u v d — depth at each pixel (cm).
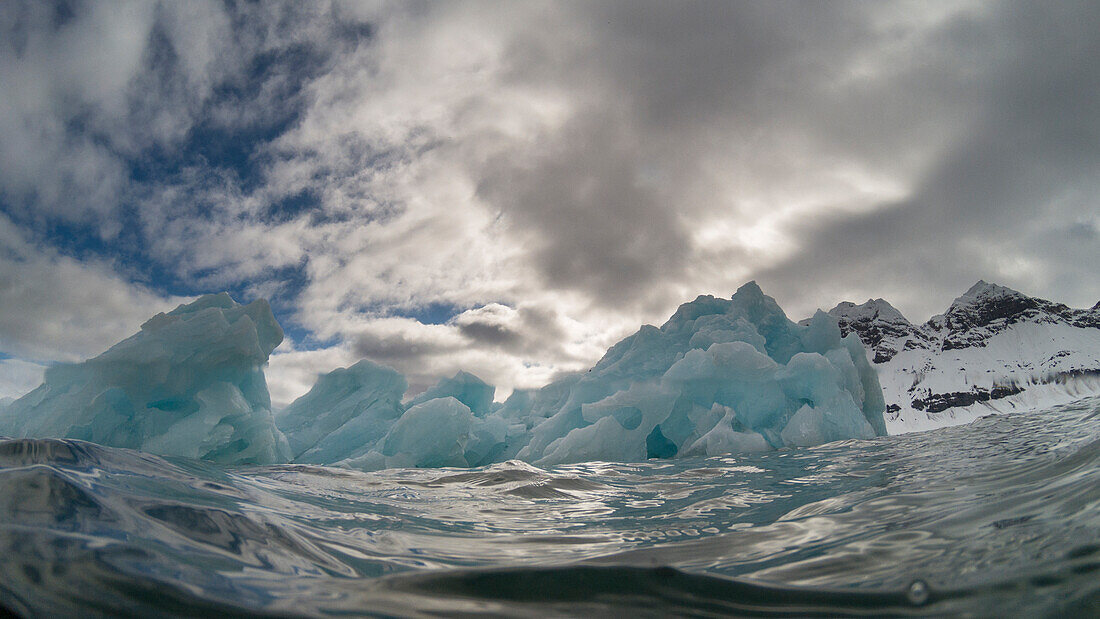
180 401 765
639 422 943
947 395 11700
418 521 263
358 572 150
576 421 985
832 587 115
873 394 1005
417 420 881
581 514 302
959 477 263
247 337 789
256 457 763
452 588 121
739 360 884
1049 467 234
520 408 1193
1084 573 96
